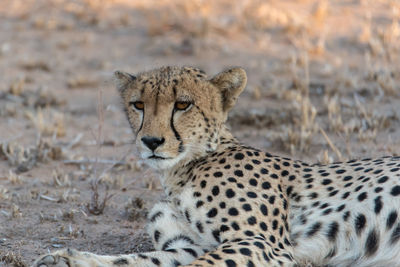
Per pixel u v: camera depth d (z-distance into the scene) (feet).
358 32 63.93
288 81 51.31
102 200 31.12
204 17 65.05
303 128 37.91
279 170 24.40
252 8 70.08
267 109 44.55
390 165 23.50
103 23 69.10
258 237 21.94
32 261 24.16
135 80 25.70
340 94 47.01
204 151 24.81
